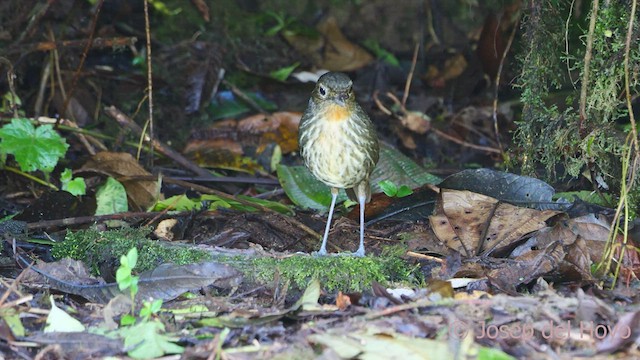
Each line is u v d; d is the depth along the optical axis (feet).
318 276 31.27
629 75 35.01
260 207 39.34
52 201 38.24
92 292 30.32
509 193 36.04
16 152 38.24
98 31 51.31
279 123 49.70
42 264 31.37
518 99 51.62
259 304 29.76
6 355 25.70
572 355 25.00
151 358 25.43
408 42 59.88
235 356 25.09
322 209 40.78
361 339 25.16
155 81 51.21
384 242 36.76
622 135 35.37
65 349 25.96
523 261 31.55
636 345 25.34
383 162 42.01
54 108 49.11
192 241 36.73
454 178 36.37
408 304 27.07
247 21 56.70
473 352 24.53
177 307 29.37
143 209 39.58
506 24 51.03
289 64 56.54
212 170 47.62
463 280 30.83
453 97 54.70
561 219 34.06
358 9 60.23
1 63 46.01
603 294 28.99
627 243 32.73
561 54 39.19
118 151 46.78
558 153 37.06
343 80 35.06
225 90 52.42
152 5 54.13
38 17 47.39
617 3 34.94
